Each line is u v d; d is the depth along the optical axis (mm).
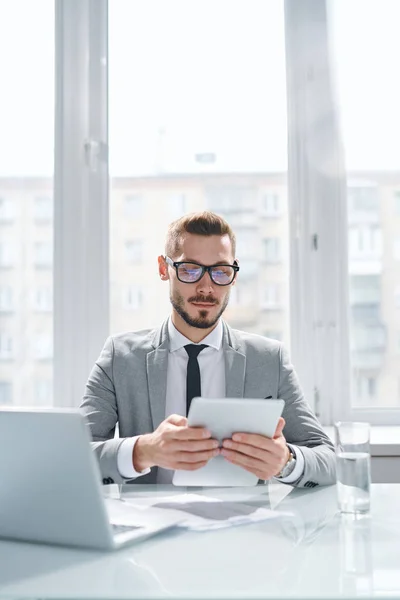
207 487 1391
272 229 2539
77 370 2488
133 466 1373
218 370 1771
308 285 2496
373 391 2516
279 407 1173
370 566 870
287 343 2521
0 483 999
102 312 2512
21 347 2529
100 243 2518
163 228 2561
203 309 1691
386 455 2119
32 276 2533
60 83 2514
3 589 793
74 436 926
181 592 775
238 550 944
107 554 935
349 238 2531
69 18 2516
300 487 1398
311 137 2510
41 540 998
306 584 801
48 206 2543
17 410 975
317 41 2512
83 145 2516
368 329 2518
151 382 1725
